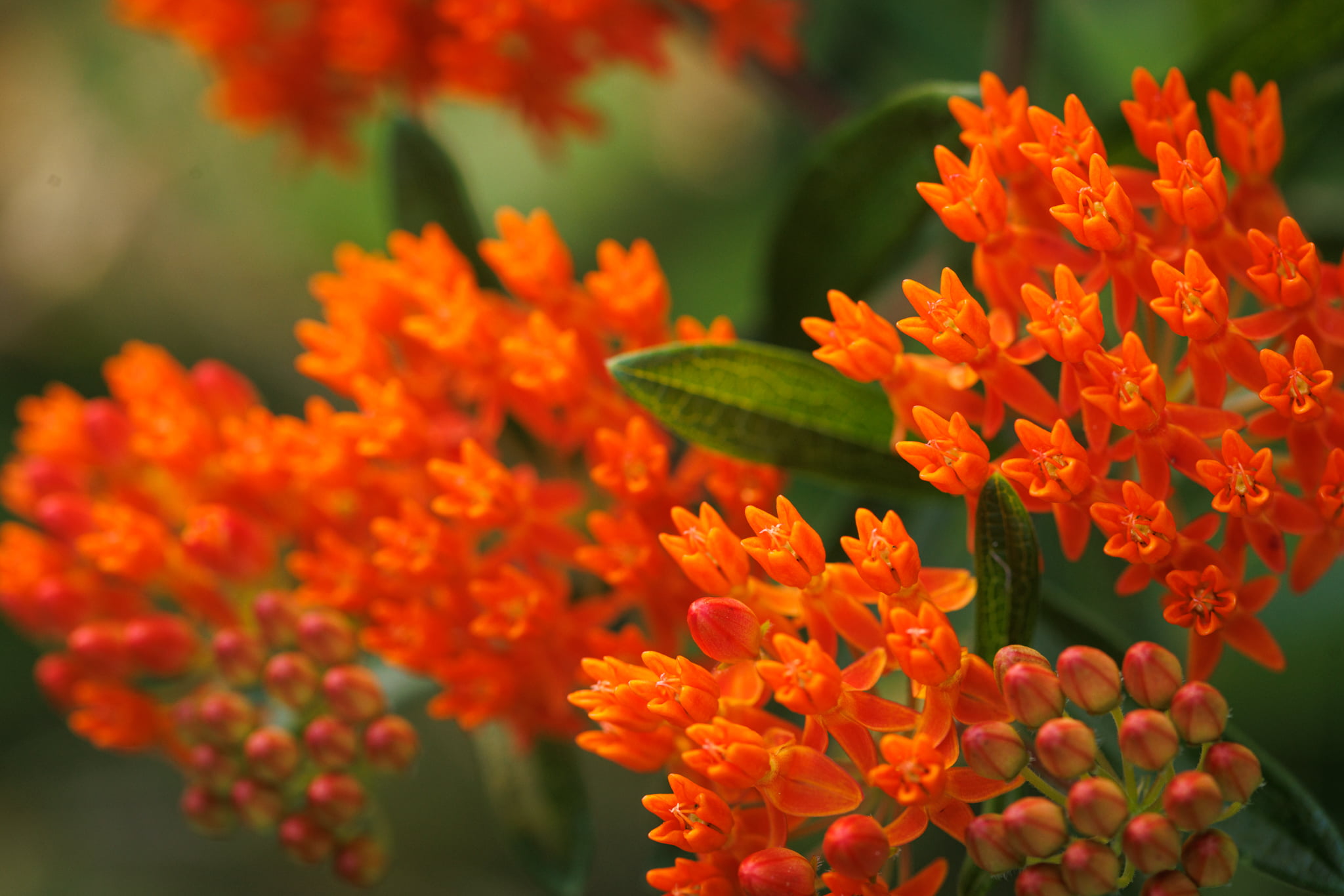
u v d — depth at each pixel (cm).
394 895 57
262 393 68
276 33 43
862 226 38
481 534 37
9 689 59
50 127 67
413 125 39
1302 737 42
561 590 36
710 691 34
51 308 66
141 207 67
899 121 37
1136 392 33
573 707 37
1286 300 34
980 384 36
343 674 37
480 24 40
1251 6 37
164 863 58
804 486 41
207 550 38
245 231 69
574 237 67
